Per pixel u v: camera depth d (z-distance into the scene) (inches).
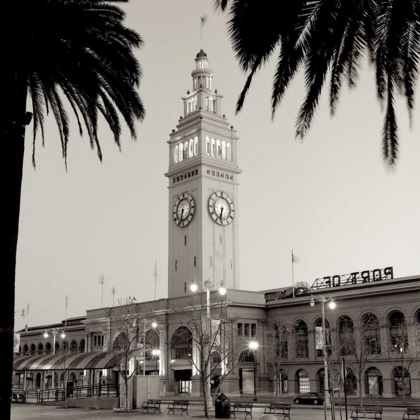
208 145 4419.3
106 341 4227.4
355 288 3304.6
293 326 3422.7
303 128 672.4
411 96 625.3
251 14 603.5
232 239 4343.0
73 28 893.2
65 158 1115.3
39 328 6151.6
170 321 3791.8
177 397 3358.8
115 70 1008.2
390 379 2933.1
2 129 751.1
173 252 4389.8
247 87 652.1
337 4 599.8
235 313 3449.8
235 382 3321.9
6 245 730.2
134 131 1087.0
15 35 759.7
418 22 614.9
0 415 698.8
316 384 3250.5
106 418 1802.4
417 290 2901.1
